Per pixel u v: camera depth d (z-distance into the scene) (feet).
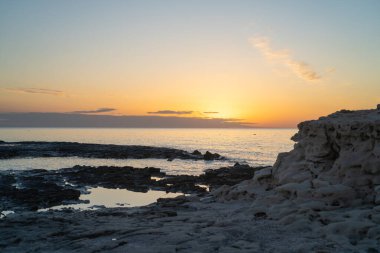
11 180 117.50
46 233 40.01
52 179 123.85
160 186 111.34
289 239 35.32
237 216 47.21
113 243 34.76
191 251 32.30
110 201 88.79
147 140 507.71
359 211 40.50
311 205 44.73
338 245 32.65
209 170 151.12
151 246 33.86
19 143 322.14
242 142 463.01
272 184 64.08
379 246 31.71
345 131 53.83
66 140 469.16
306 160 59.98
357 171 50.39
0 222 46.03
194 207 58.44
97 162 197.88
